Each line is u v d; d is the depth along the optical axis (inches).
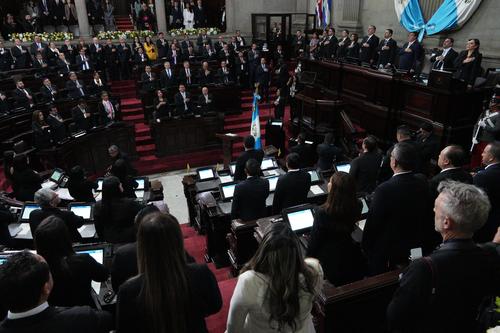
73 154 365.7
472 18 388.5
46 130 344.8
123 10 849.5
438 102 289.3
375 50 430.9
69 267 98.4
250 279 68.8
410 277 71.4
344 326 108.0
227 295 160.7
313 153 381.1
